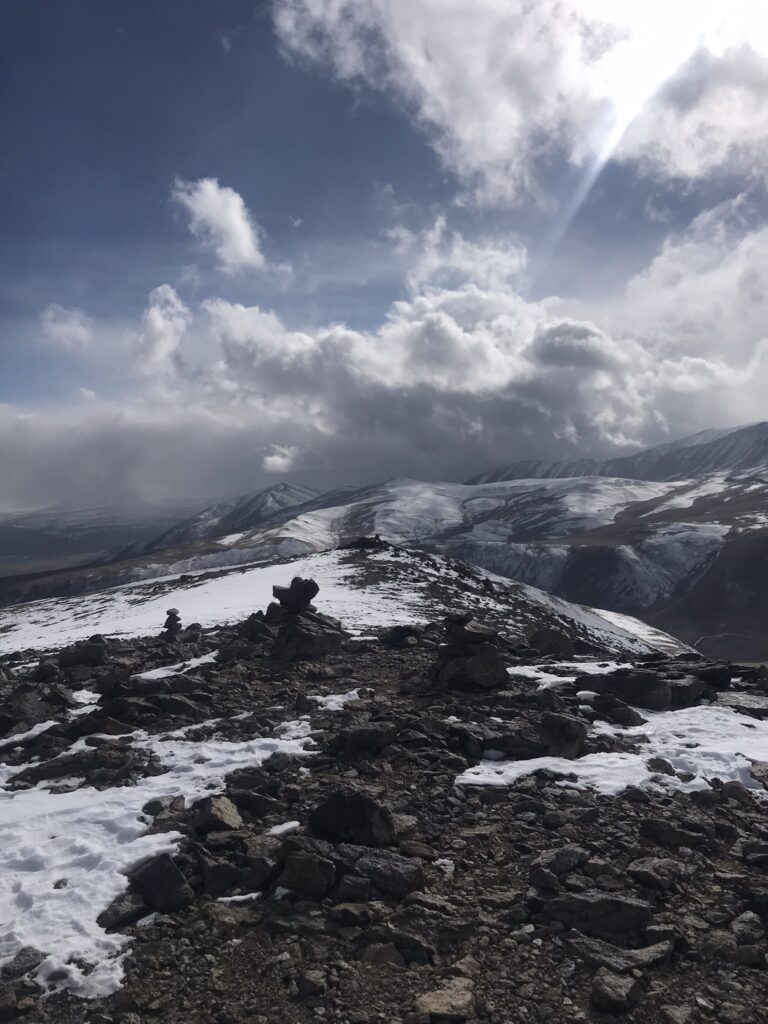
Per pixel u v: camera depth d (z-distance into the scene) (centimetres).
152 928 849
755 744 1388
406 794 1180
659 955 754
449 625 1908
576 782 1219
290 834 1055
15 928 845
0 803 1260
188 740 1516
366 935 812
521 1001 705
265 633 2675
